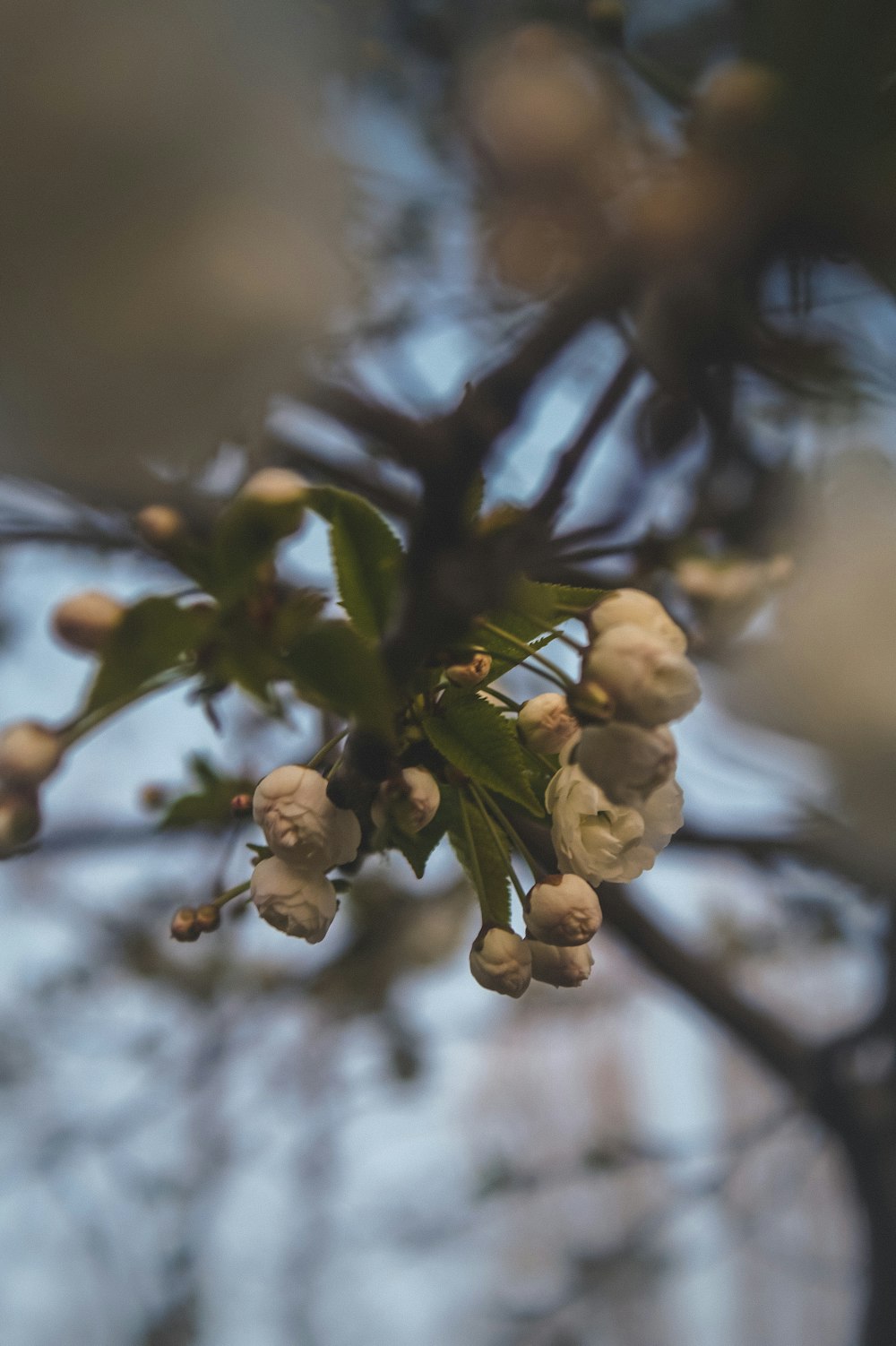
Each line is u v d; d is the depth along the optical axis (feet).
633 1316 4.31
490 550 1.01
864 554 0.98
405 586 1.02
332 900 1.14
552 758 1.20
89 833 3.07
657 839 1.17
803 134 0.73
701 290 0.77
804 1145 4.14
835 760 1.07
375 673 0.99
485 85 0.65
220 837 1.78
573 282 0.72
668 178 0.71
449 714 1.14
